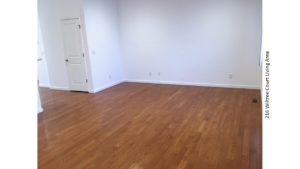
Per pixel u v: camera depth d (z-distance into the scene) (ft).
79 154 8.94
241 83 17.81
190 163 7.88
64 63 19.49
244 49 17.06
